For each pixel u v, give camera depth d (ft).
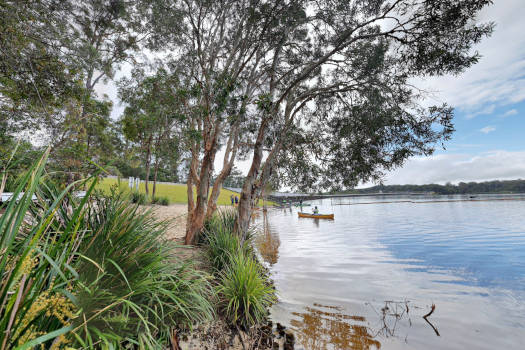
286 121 26.84
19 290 3.34
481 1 15.38
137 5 35.65
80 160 17.22
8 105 19.81
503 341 13.26
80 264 6.29
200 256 19.88
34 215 6.39
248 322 12.73
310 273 25.43
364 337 13.17
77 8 28.76
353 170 24.25
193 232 25.48
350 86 24.26
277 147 24.91
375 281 23.29
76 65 23.85
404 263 30.66
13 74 20.04
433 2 16.74
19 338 3.59
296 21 26.16
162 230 9.89
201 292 11.46
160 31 30.86
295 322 14.52
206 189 27.30
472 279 24.56
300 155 27.61
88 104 24.02
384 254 35.53
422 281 23.62
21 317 3.52
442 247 40.91
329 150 25.61
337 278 23.85
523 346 12.65
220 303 13.76
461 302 18.62
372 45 23.16
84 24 35.29
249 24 26.76
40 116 19.71
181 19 28.30
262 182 24.56
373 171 23.08
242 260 15.99
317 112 28.73
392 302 18.11
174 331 9.39
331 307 16.97
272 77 27.68
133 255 7.76
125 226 8.02
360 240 47.11
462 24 16.57
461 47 17.30
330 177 27.09
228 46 36.22
